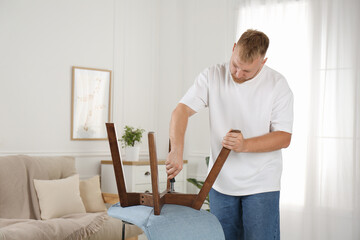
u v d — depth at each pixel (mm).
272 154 2004
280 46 4277
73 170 4129
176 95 5145
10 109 4020
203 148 4887
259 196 1961
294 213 4133
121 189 1531
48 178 3867
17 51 4066
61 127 4375
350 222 3875
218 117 2055
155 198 1389
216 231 1474
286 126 1959
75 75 4480
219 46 4801
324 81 4023
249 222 1983
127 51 4988
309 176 4059
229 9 4699
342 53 3957
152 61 5266
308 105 4113
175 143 1854
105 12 4777
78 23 4531
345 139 3920
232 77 1995
